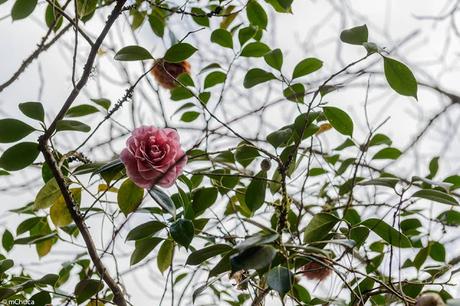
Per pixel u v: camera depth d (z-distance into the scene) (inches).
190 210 81.4
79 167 78.3
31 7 80.4
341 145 88.0
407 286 82.2
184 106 87.7
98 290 78.4
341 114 81.1
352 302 81.7
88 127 77.3
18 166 76.9
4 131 76.4
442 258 86.7
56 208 80.5
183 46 79.8
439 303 70.9
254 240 71.0
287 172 80.8
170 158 76.1
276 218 83.7
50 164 76.8
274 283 72.2
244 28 85.9
